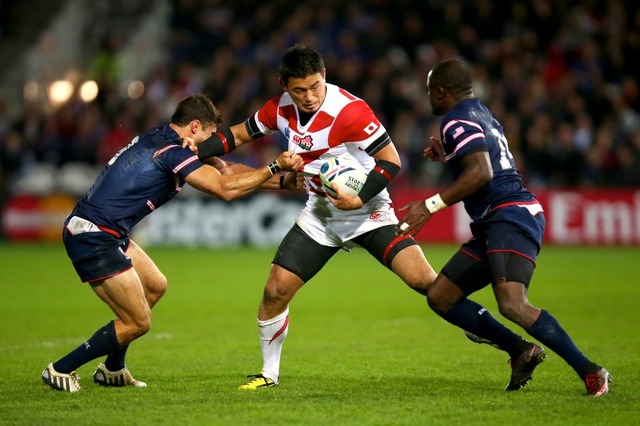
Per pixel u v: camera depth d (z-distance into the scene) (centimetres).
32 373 2595
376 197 2375
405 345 3097
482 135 2130
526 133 7062
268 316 2347
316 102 2255
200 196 7088
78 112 7569
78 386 2319
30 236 7338
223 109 7100
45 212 7306
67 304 4209
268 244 6975
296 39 7650
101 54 8444
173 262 5975
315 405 2069
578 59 7912
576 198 6944
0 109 7988
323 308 4081
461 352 2933
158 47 8838
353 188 2261
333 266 5997
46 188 7319
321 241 2369
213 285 4878
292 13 8125
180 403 2117
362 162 2356
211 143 2386
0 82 8875
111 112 7512
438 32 8031
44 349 3064
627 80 7850
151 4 9125
